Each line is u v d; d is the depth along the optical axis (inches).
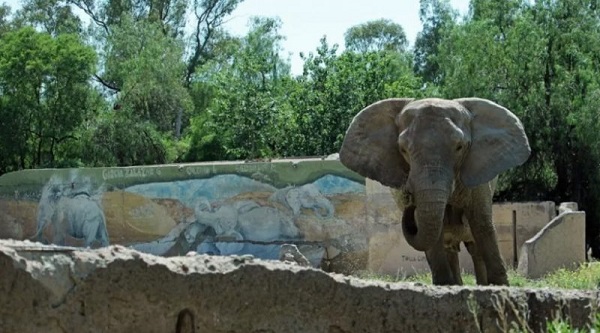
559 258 842.2
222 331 248.7
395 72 1678.2
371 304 264.7
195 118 1845.5
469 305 270.7
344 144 460.4
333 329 260.8
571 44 1256.8
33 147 1562.5
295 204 959.0
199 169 998.4
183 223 1004.6
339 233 940.0
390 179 449.1
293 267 258.5
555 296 283.7
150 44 1894.7
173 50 1940.2
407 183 427.2
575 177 1212.5
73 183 1052.5
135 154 1617.9
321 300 259.0
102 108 1749.5
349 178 940.0
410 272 908.6
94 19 2317.9
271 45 2139.5
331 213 943.0
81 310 233.8
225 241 983.6
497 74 1268.5
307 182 955.3
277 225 967.0
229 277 249.8
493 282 448.5
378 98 1533.0
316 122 1533.0
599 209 1205.1
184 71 2178.9
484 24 1302.9
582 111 1190.3
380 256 921.5
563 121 1219.2
